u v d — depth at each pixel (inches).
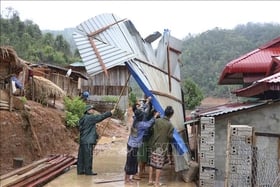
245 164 276.7
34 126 585.0
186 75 2043.6
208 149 319.6
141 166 369.4
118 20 421.1
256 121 330.3
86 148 389.1
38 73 941.2
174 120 406.0
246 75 534.0
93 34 377.1
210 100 1641.2
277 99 335.3
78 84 1121.4
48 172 381.7
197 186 336.8
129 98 1169.4
